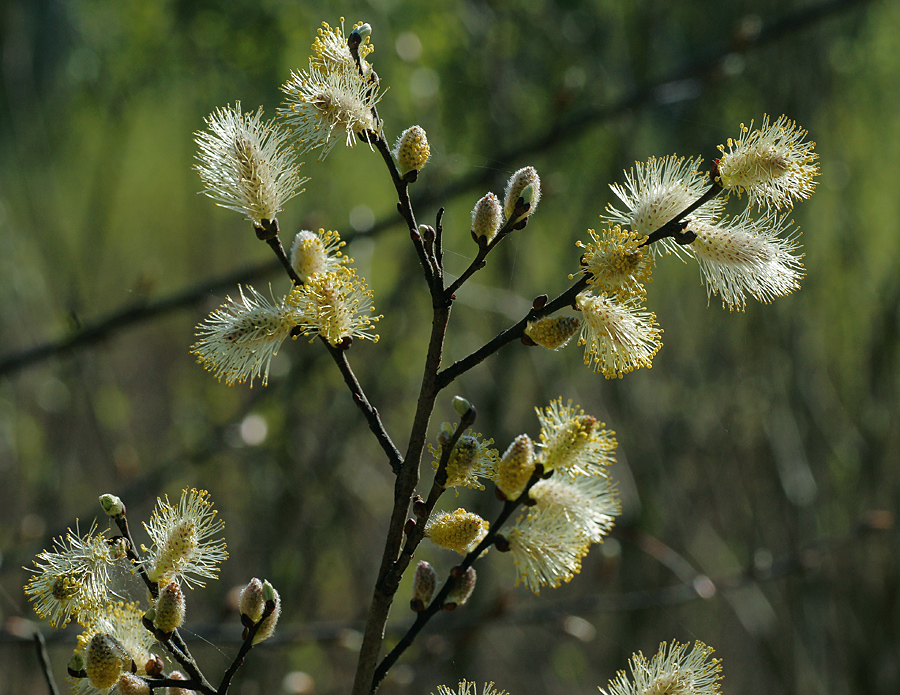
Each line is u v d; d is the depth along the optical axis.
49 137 7.26
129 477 5.19
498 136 5.51
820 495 5.47
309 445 5.75
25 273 5.93
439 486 1.71
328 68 1.92
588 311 1.86
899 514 5.29
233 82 6.34
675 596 4.35
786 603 5.62
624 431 5.61
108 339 4.43
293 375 5.13
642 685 1.90
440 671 5.19
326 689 5.55
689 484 6.35
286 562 5.14
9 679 5.22
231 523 5.80
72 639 3.68
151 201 8.52
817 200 5.95
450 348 5.86
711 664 1.93
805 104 5.38
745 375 5.77
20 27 5.60
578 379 6.18
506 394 5.37
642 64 5.94
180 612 1.76
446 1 5.84
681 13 6.58
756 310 5.69
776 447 5.35
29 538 4.57
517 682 6.35
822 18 4.62
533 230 6.36
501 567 5.51
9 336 5.97
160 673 1.86
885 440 5.44
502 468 1.79
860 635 5.36
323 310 1.83
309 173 6.08
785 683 5.35
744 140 1.88
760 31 4.66
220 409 6.37
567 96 4.57
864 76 6.50
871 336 5.64
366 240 4.88
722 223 1.95
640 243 1.82
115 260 7.99
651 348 1.88
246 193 1.88
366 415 1.83
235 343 1.87
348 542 5.47
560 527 1.88
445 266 6.06
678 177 1.93
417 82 5.19
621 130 5.58
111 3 6.49
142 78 6.44
